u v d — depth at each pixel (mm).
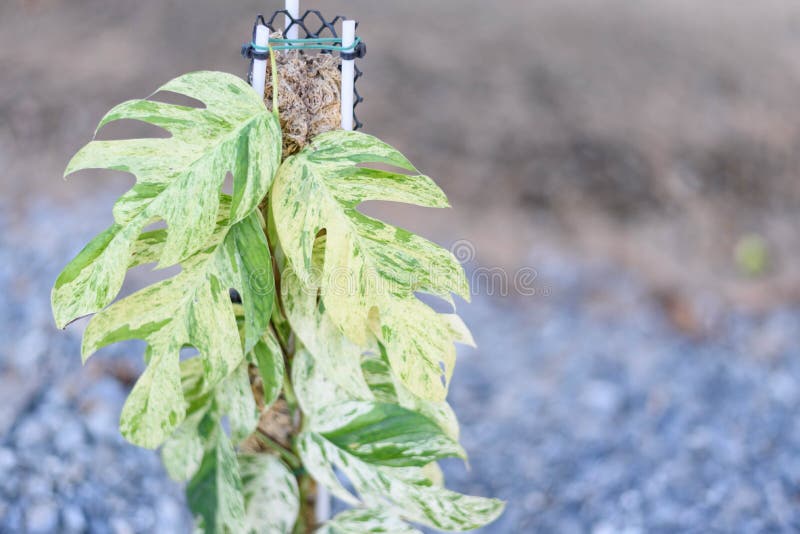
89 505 1696
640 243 3354
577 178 3689
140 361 2205
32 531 1634
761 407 2365
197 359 1182
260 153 1087
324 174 1107
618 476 2064
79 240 2828
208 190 1074
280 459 1229
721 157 3979
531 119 4020
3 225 2914
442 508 1148
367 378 1209
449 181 3561
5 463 1737
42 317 2352
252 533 1178
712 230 3504
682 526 1891
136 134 3561
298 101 1132
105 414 1963
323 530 1195
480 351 2604
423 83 4156
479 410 2336
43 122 3557
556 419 2301
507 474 2092
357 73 1164
